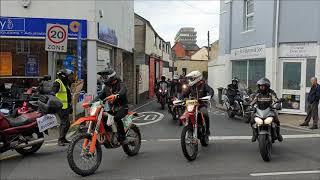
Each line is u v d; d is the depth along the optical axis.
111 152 9.50
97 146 7.69
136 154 9.24
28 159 8.88
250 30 21.33
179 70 67.38
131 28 26.03
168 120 16.17
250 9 21.77
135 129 9.15
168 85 21.67
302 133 12.83
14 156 9.19
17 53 16.61
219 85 27.67
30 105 10.89
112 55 20.83
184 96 9.49
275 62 18.72
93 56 16.69
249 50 21.34
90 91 16.59
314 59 17.75
